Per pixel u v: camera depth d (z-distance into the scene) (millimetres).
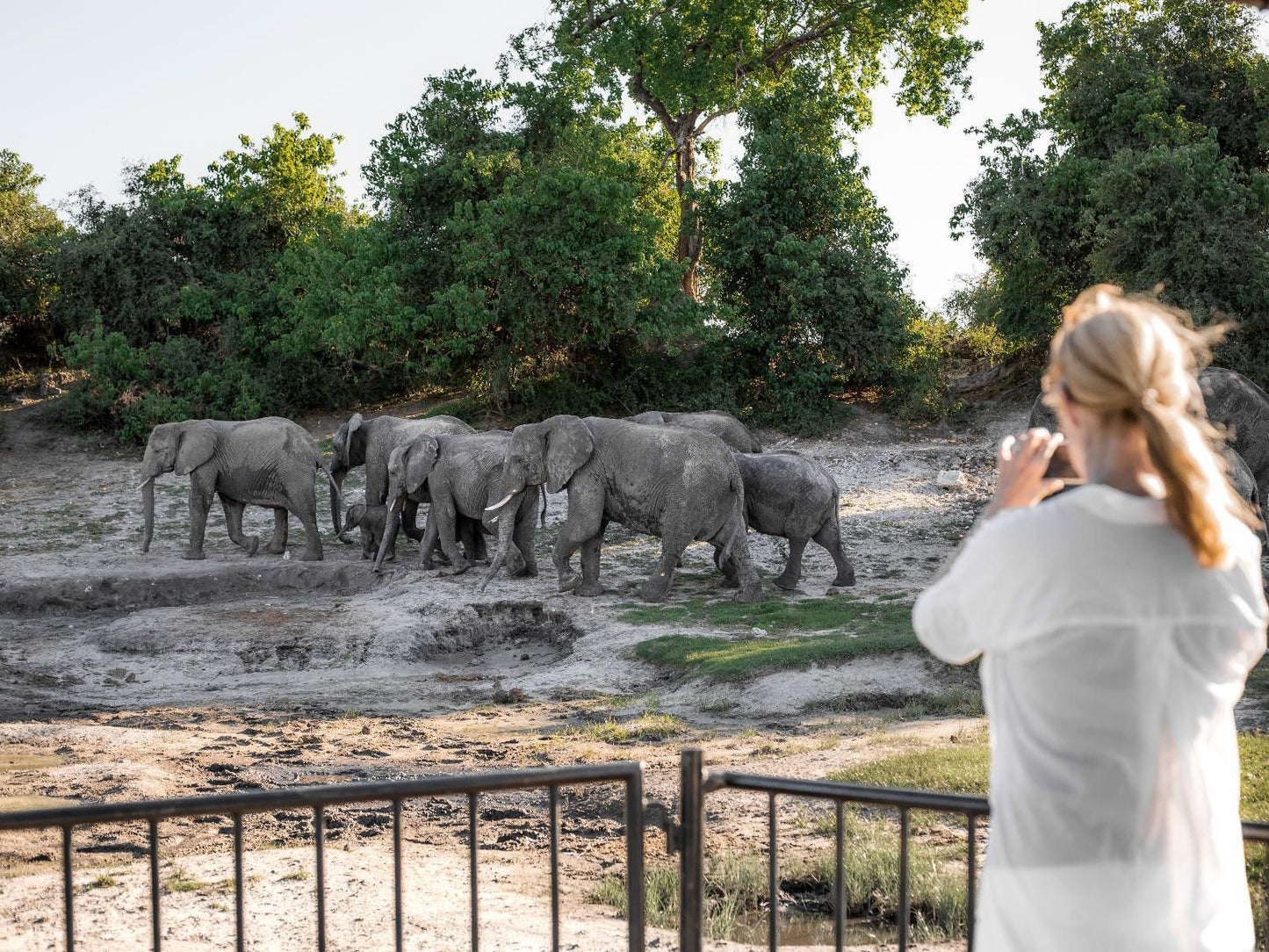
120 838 8547
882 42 42281
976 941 2330
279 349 37844
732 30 38594
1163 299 30125
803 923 6738
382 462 23656
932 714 12438
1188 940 2150
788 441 33938
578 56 38031
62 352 37312
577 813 9391
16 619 20000
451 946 5977
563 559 19516
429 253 36562
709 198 37312
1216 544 2100
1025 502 2389
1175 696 2146
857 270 35469
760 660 14344
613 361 37062
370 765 11008
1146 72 34812
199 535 23453
